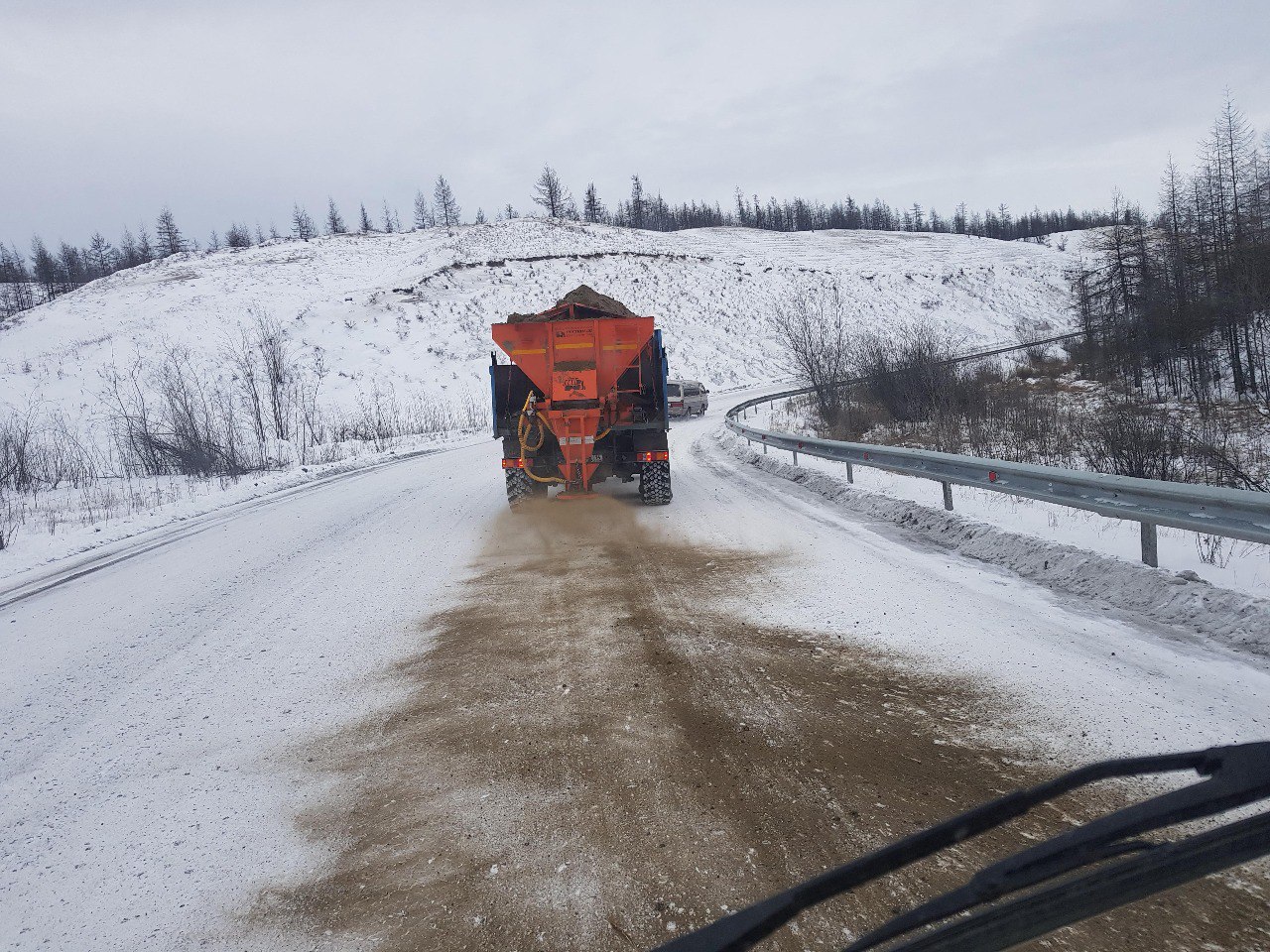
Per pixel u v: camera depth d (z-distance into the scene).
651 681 4.97
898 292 77.19
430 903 2.94
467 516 11.86
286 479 18.95
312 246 90.06
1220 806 1.44
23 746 4.71
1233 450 13.43
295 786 3.93
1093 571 6.54
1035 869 1.45
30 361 47.00
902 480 12.28
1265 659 4.77
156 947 2.81
